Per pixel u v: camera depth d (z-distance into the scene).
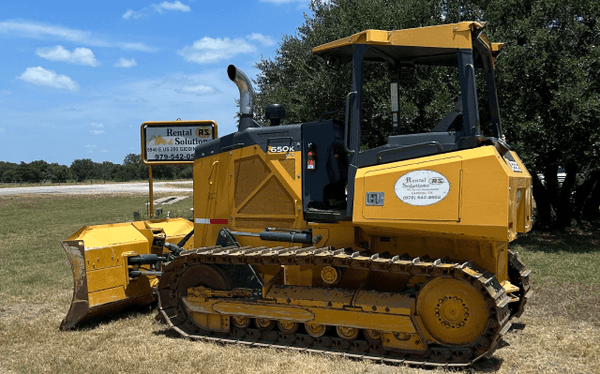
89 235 6.63
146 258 6.87
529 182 5.43
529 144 11.73
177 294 6.10
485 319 4.70
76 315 6.27
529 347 5.42
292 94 14.25
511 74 11.83
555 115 11.97
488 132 12.15
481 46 5.32
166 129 12.80
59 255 12.27
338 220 5.50
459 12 13.60
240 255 5.49
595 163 12.38
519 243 13.01
